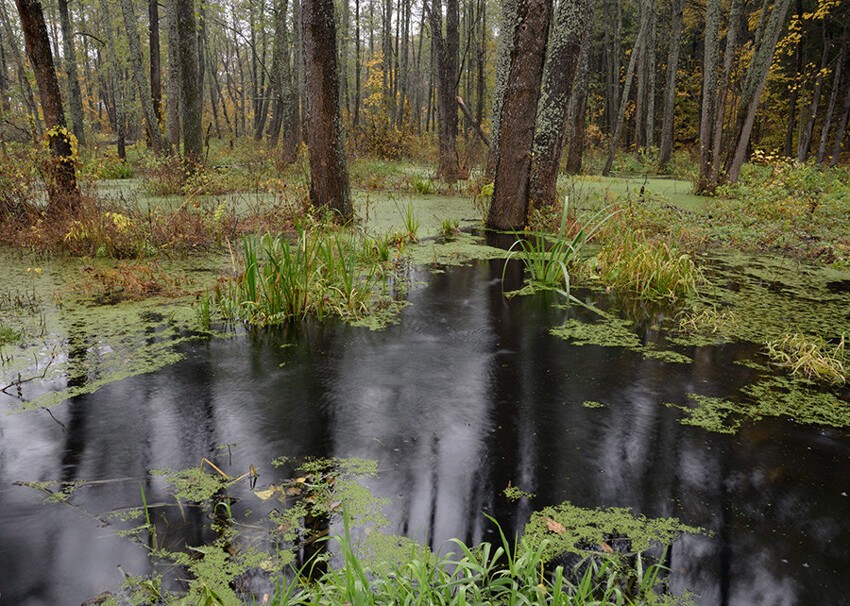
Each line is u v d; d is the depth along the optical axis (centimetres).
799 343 402
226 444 283
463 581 176
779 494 251
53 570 200
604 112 3048
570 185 1301
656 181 1555
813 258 694
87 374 356
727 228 792
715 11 1124
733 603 191
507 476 261
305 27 719
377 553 211
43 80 691
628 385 356
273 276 466
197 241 686
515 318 477
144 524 225
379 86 2788
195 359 384
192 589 193
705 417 318
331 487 251
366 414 315
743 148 1137
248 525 226
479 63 2461
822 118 2428
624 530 227
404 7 2889
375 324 459
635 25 2897
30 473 256
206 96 4800
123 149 1784
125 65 2755
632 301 526
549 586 196
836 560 212
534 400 335
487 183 1141
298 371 369
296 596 181
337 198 781
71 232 634
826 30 2050
